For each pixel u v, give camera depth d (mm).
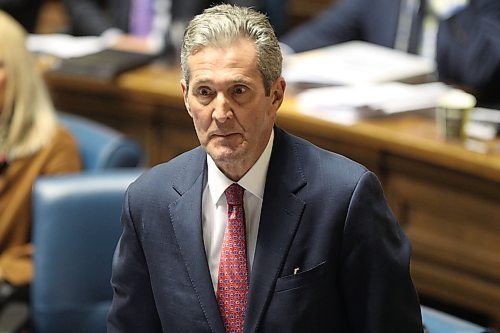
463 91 11297
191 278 5395
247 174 5312
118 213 8234
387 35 13578
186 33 4961
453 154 9484
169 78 12492
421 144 9727
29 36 14375
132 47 13969
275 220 5289
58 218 8172
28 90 9648
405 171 10086
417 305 5359
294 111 10766
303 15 18766
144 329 5719
